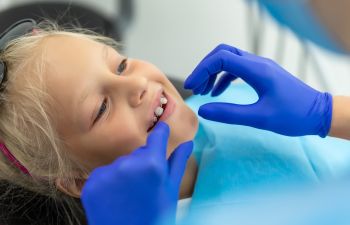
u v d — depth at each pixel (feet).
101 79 2.08
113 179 1.63
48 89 2.12
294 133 2.16
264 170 2.17
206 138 2.58
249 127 2.49
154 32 4.93
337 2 0.85
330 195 0.89
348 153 2.29
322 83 3.95
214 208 1.46
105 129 2.09
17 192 2.42
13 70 2.27
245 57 2.20
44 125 2.18
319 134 2.17
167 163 1.84
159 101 2.19
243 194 1.40
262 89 2.14
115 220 1.63
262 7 1.08
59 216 2.43
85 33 2.96
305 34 0.96
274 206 0.91
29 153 2.29
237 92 2.97
